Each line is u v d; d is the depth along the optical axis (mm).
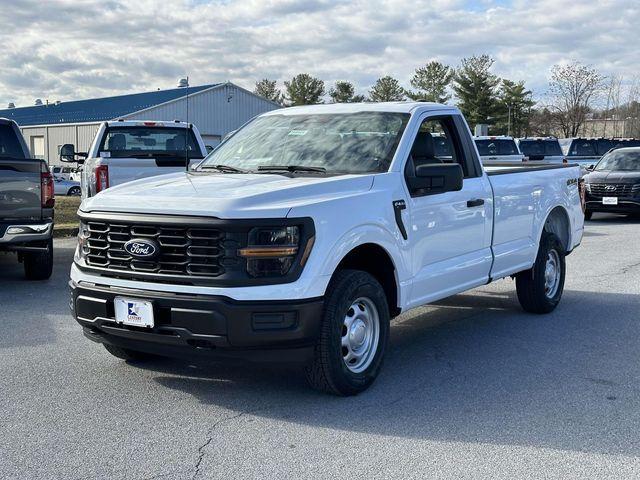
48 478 3904
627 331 7250
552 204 8062
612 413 4938
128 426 4648
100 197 5270
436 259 6109
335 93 82688
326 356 4941
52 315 7699
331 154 5988
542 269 7812
